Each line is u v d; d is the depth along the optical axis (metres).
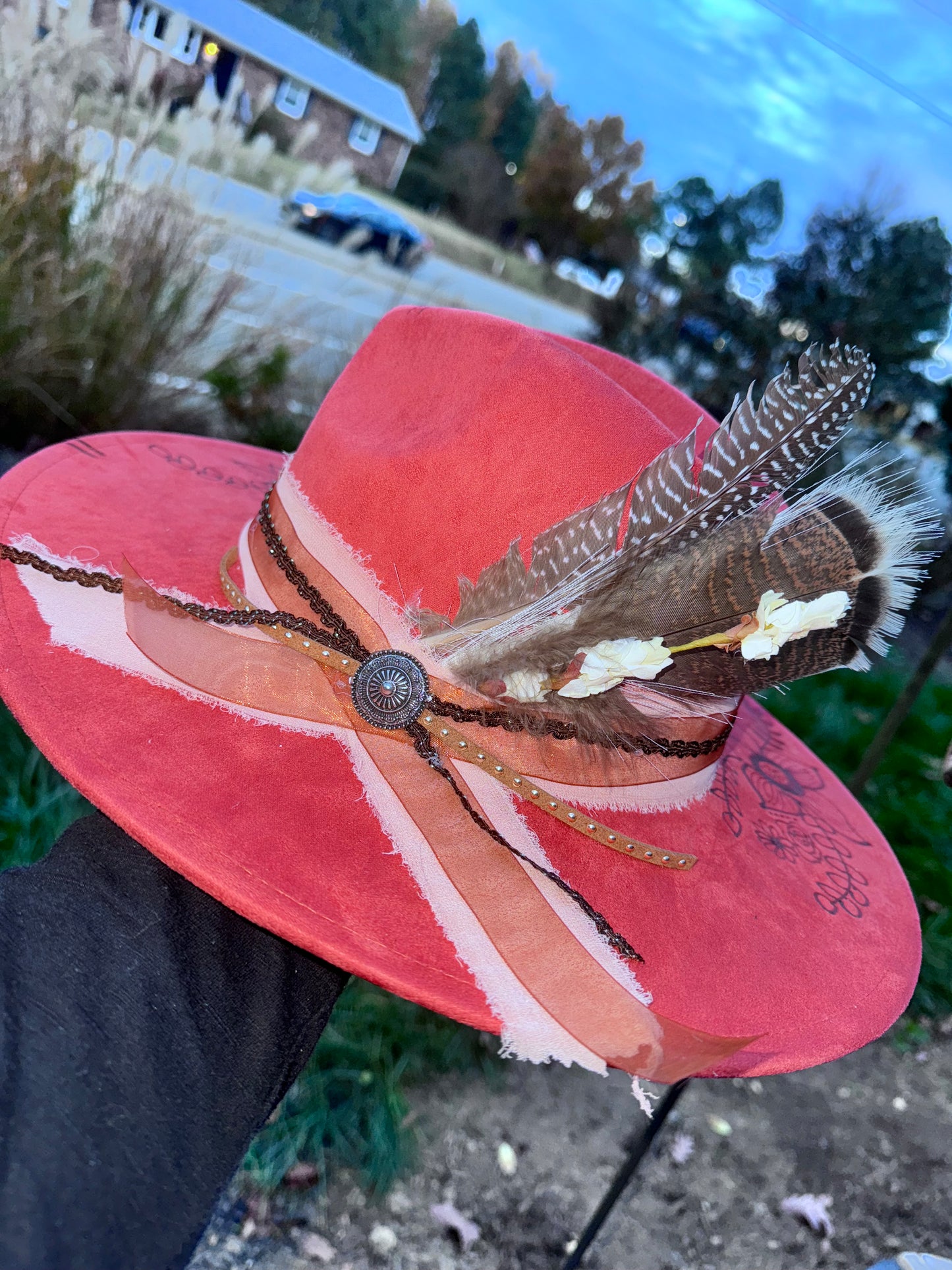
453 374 0.42
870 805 1.16
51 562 0.46
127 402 1.11
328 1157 0.61
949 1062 0.89
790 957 0.42
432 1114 0.67
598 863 0.40
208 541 0.53
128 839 0.38
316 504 0.43
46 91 0.94
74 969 0.32
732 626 0.38
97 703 0.39
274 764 0.39
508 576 0.38
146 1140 0.30
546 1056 0.33
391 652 0.39
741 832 0.48
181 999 0.33
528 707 0.39
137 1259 0.29
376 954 0.33
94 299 1.02
